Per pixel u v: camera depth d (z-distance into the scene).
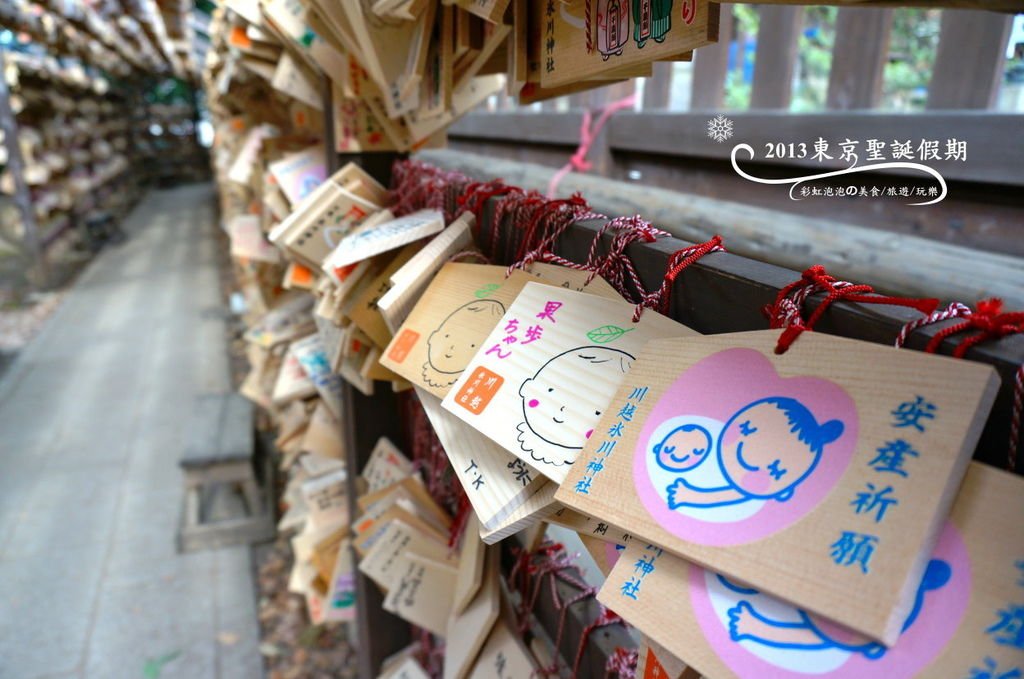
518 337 0.62
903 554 0.32
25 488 3.47
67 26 7.45
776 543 0.36
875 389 0.36
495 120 3.23
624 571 0.45
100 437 4.04
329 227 1.11
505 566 1.16
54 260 8.62
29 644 2.42
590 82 0.71
